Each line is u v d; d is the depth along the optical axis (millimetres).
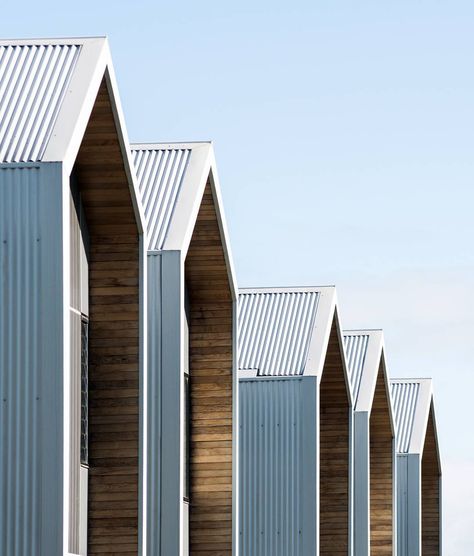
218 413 31031
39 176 21484
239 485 34594
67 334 21406
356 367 43500
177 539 26703
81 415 24812
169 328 27000
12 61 23734
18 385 21141
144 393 25281
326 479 39406
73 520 23922
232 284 30891
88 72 23156
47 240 21375
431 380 52875
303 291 36812
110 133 24047
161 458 26891
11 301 21281
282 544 34281
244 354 35438
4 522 20906
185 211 27844
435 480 56219
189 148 29391
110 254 25500
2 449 21047
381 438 47062
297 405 34656
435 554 55812
